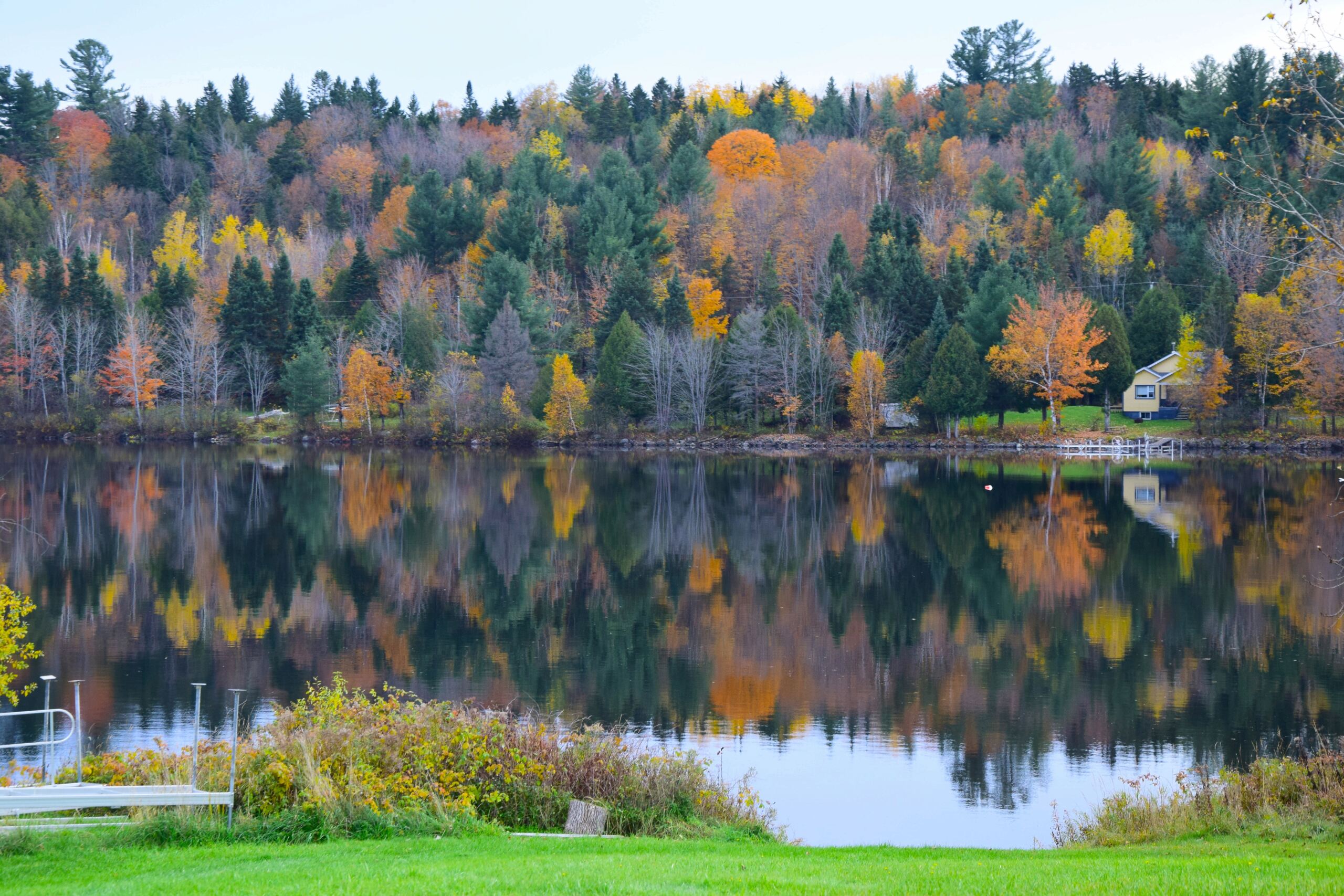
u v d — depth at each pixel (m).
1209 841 15.00
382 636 32.97
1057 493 66.19
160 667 29.31
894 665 29.80
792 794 20.72
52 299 111.56
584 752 17.42
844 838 18.52
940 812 19.81
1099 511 58.03
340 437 106.50
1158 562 43.78
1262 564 42.88
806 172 160.75
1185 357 95.75
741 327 104.88
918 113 190.00
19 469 79.56
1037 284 109.69
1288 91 17.38
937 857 13.84
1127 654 30.58
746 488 71.00
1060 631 33.19
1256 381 95.88
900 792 20.84
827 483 73.88
